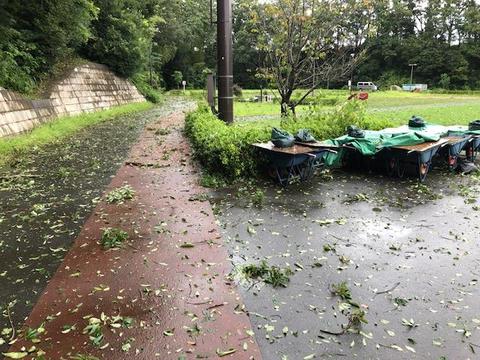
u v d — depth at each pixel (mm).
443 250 4297
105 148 10305
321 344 2809
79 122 14844
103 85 21484
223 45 10070
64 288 3549
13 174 7617
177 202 5871
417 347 2789
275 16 10570
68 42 17688
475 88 58688
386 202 5891
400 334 2924
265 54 13695
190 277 3717
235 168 6820
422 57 61438
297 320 3076
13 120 11070
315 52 11117
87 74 19875
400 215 5352
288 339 2857
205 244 4438
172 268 3895
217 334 2906
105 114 18250
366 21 11797
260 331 2941
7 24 12766
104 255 4184
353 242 4504
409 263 4004
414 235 4699
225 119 10461
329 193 6324
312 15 10523
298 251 4273
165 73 50594
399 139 6977
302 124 8523
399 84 60844
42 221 5191
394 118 14781
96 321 3053
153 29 30953
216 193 6305
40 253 4262
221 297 3385
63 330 2967
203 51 52031
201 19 49594
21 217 5332
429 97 35562
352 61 11375
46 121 13125
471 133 8312
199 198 6008
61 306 3275
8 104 11141
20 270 3893
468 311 3209
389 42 63406
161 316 3123
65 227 4980
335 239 4586
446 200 5988
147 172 7684
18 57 13914
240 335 2896
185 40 47250
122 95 23875
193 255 4164
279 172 6797
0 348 2783
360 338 2871
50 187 6754
